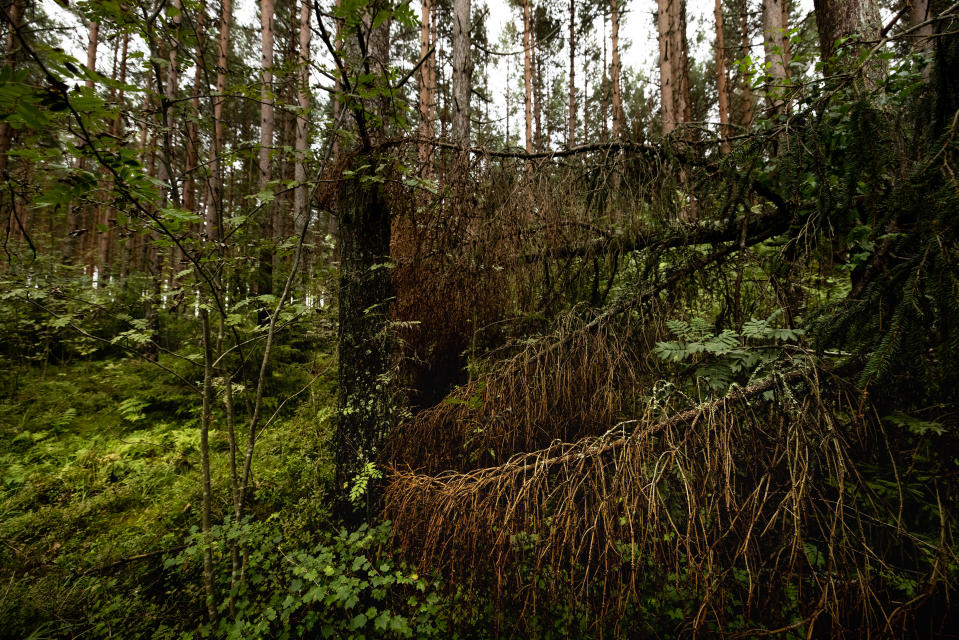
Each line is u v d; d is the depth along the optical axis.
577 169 2.84
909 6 2.50
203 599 2.38
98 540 2.89
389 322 2.88
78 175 1.27
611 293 3.25
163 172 7.59
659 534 1.67
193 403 5.10
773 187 2.36
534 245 2.92
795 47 2.76
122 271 7.07
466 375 3.59
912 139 1.57
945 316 1.30
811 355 1.80
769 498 1.74
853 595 1.47
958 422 1.55
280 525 2.79
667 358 2.29
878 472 1.75
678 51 6.96
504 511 1.98
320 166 2.43
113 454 4.02
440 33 9.09
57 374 5.86
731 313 2.83
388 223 2.97
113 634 2.15
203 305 2.14
